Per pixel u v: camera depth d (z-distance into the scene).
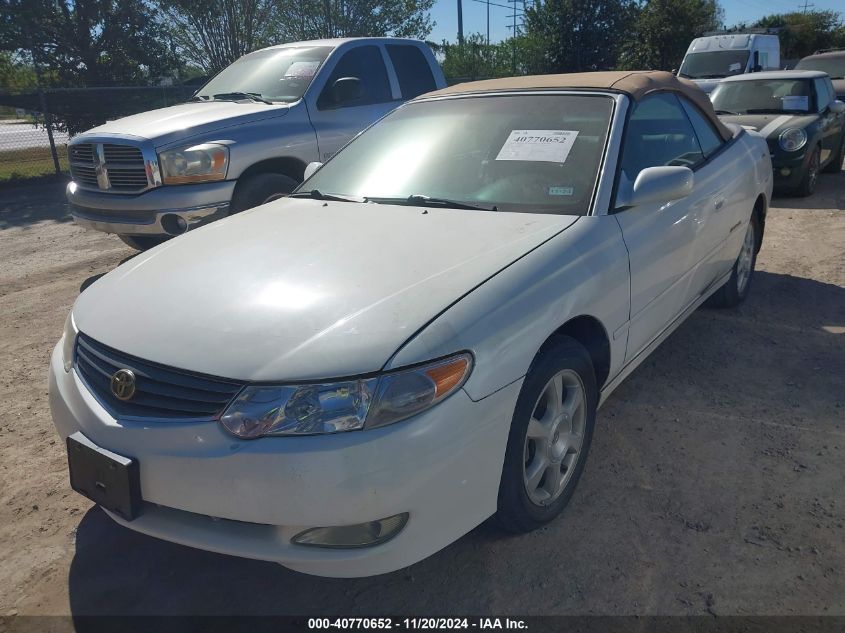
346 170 3.72
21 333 4.98
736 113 9.77
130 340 2.32
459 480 2.20
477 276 2.42
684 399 3.71
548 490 2.70
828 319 4.75
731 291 4.79
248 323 2.26
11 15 14.23
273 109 6.08
